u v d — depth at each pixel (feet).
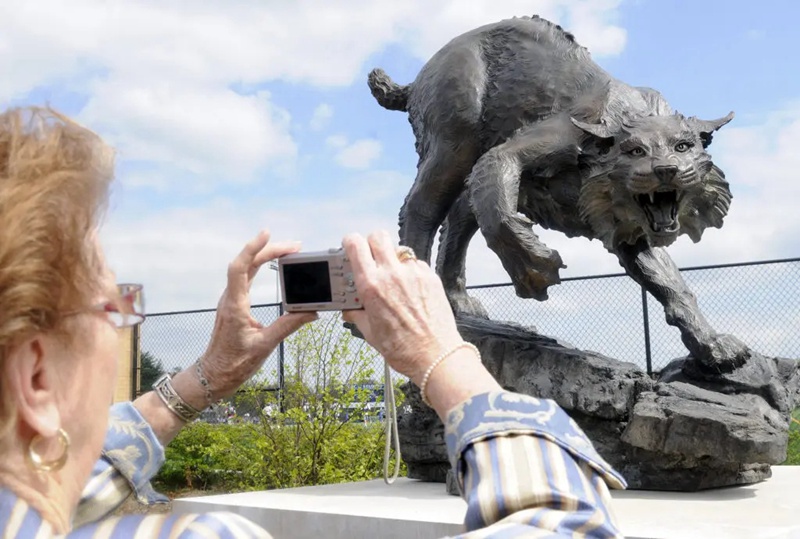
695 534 8.22
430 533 9.37
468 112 14.21
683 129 12.12
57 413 2.12
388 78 17.29
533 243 12.21
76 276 2.09
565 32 14.35
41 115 2.24
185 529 2.01
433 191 14.80
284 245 4.05
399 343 3.01
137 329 34.96
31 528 1.95
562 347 13.23
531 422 2.61
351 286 3.83
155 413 4.12
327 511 10.51
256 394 26.43
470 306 16.12
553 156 13.08
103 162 2.23
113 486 3.91
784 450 10.73
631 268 14.06
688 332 12.94
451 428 2.72
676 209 12.12
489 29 14.87
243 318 4.08
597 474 2.58
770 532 8.30
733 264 22.61
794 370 12.96
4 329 1.96
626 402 11.74
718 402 11.35
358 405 24.43
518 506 2.41
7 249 1.95
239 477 27.91
